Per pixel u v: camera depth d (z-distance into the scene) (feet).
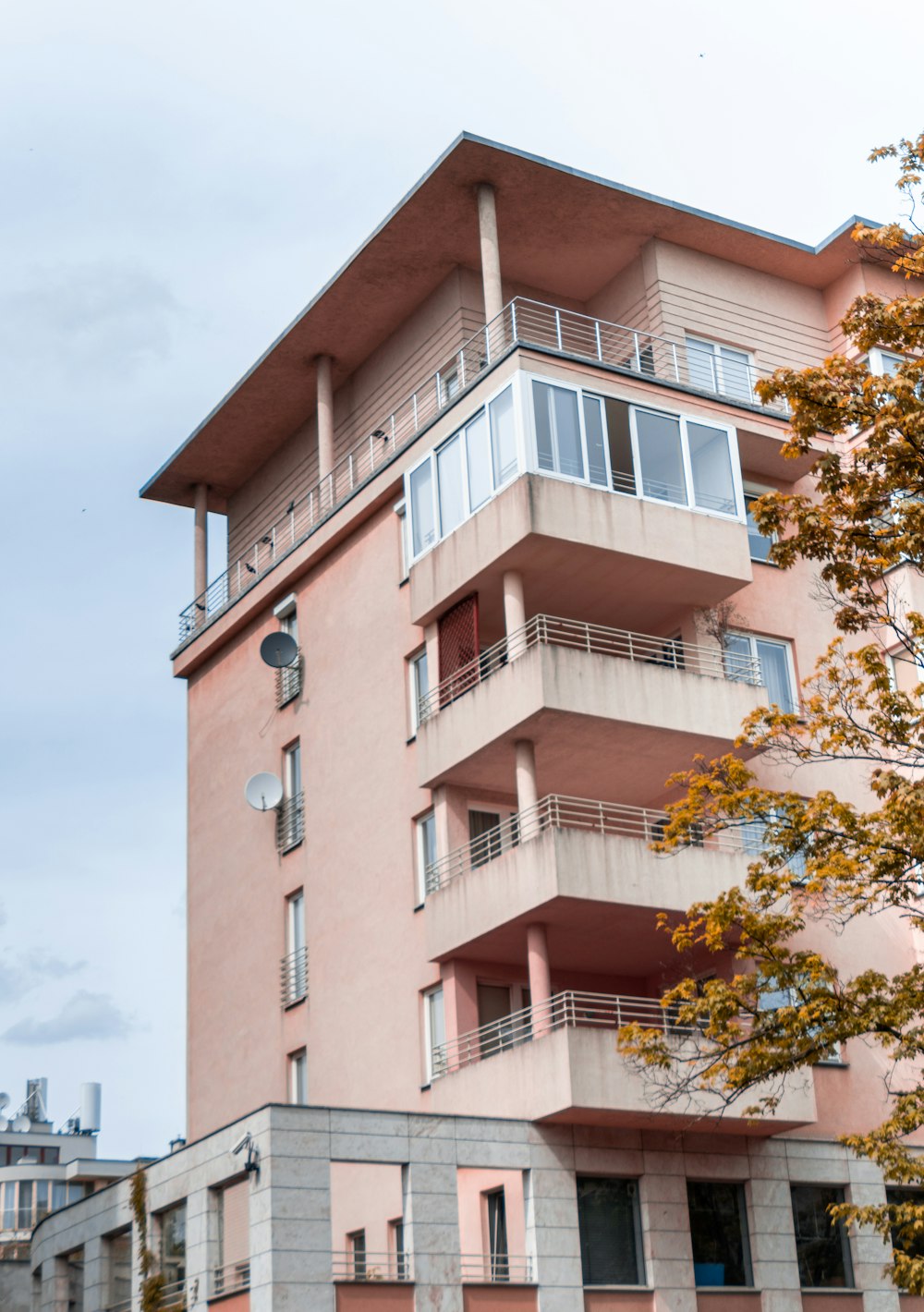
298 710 113.50
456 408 100.22
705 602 99.91
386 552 106.83
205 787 123.24
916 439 65.31
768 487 109.19
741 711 94.84
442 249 111.75
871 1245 92.02
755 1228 88.12
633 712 90.53
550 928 89.40
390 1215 93.45
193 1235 78.95
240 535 136.67
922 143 68.64
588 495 93.56
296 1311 72.43
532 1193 81.20
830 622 105.91
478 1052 90.79
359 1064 99.14
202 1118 113.91
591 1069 81.92
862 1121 94.73
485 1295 77.77
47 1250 94.22
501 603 98.78
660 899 87.86
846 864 66.80
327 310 116.98
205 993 116.88
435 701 98.12
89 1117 225.76
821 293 121.70
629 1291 82.38
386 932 99.30
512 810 98.84
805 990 70.08
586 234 112.37
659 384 102.22
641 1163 85.30
